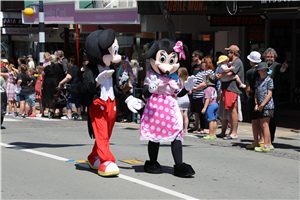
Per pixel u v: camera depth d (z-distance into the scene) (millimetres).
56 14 16719
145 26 13984
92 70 5781
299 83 16328
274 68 8227
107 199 4785
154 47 5824
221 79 9352
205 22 14609
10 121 11883
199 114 10328
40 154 7203
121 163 6730
